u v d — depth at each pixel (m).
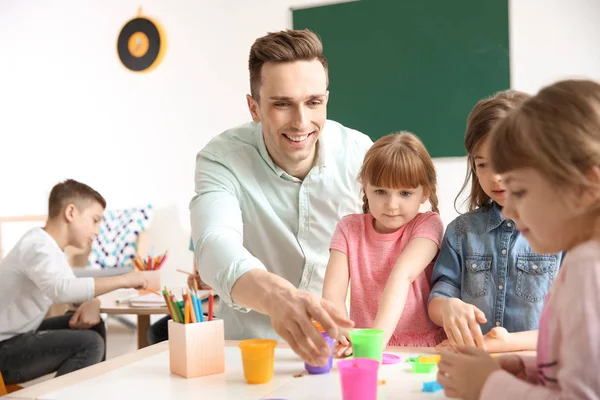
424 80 3.68
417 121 3.70
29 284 2.22
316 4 3.90
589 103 0.65
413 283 1.37
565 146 0.64
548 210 0.66
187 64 4.28
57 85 4.64
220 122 4.21
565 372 0.61
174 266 4.32
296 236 1.57
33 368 2.11
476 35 3.54
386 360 1.02
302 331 0.87
